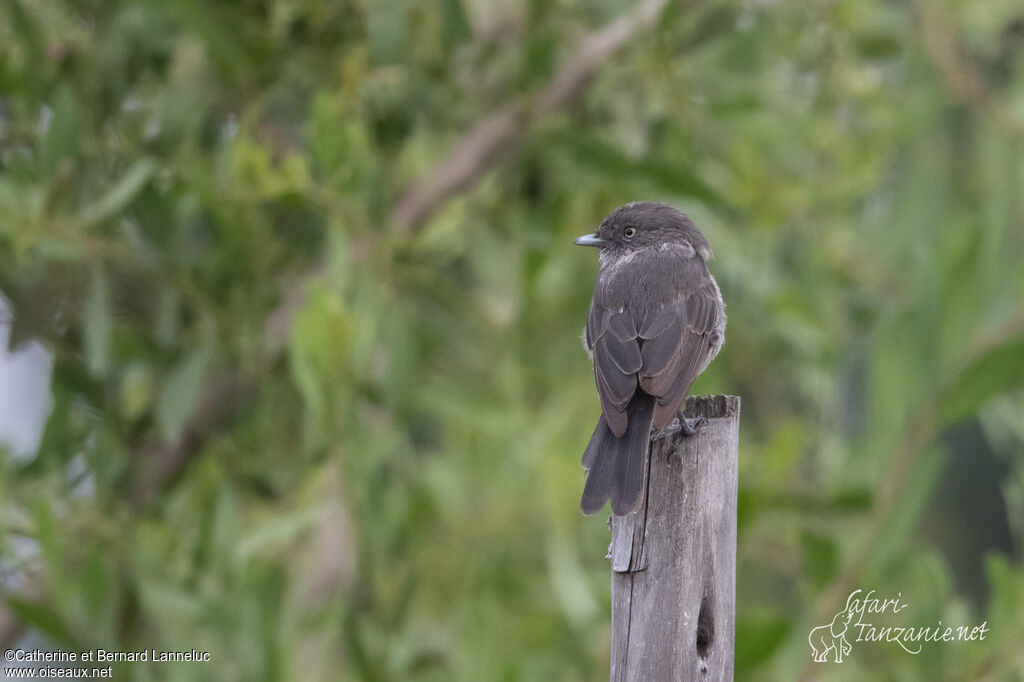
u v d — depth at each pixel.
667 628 6.77
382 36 11.09
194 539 11.25
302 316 9.88
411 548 11.99
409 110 11.84
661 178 11.56
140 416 11.45
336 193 10.47
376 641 11.46
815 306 12.69
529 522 12.69
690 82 12.02
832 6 12.03
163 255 11.04
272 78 11.41
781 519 11.23
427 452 13.21
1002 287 11.39
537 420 12.59
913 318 10.92
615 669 6.86
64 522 10.86
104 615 10.57
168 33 11.55
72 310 10.98
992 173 12.38
